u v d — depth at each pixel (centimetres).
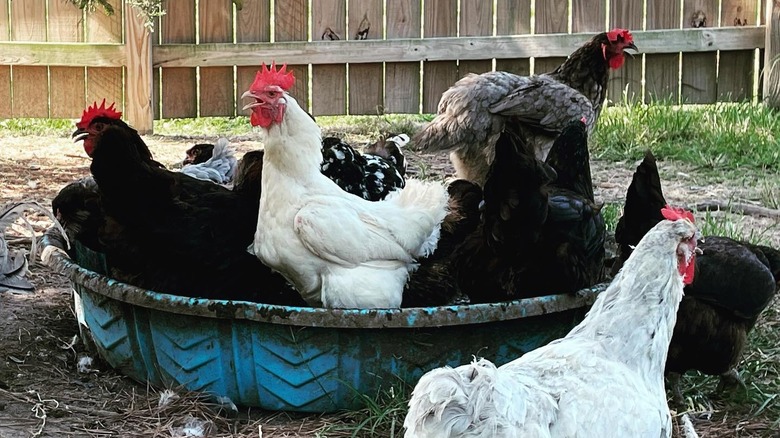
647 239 183
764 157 497
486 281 249
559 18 590
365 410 237
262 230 242
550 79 420
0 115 586
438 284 258
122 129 255
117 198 252
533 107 401
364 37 592
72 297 319
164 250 256
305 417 242
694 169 491
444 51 588
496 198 233
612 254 308
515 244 237
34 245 263
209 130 598
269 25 590
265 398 240
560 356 175
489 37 587
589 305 240
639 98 604
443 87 601
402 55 588
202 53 583
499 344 236
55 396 248
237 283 259
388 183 299
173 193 258
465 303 274
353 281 237
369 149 330
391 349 231
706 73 600
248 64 587
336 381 235
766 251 261
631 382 173
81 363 266
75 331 293
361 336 229
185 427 231
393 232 241
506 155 228
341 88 599
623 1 588
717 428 240
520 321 235
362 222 239
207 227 255
